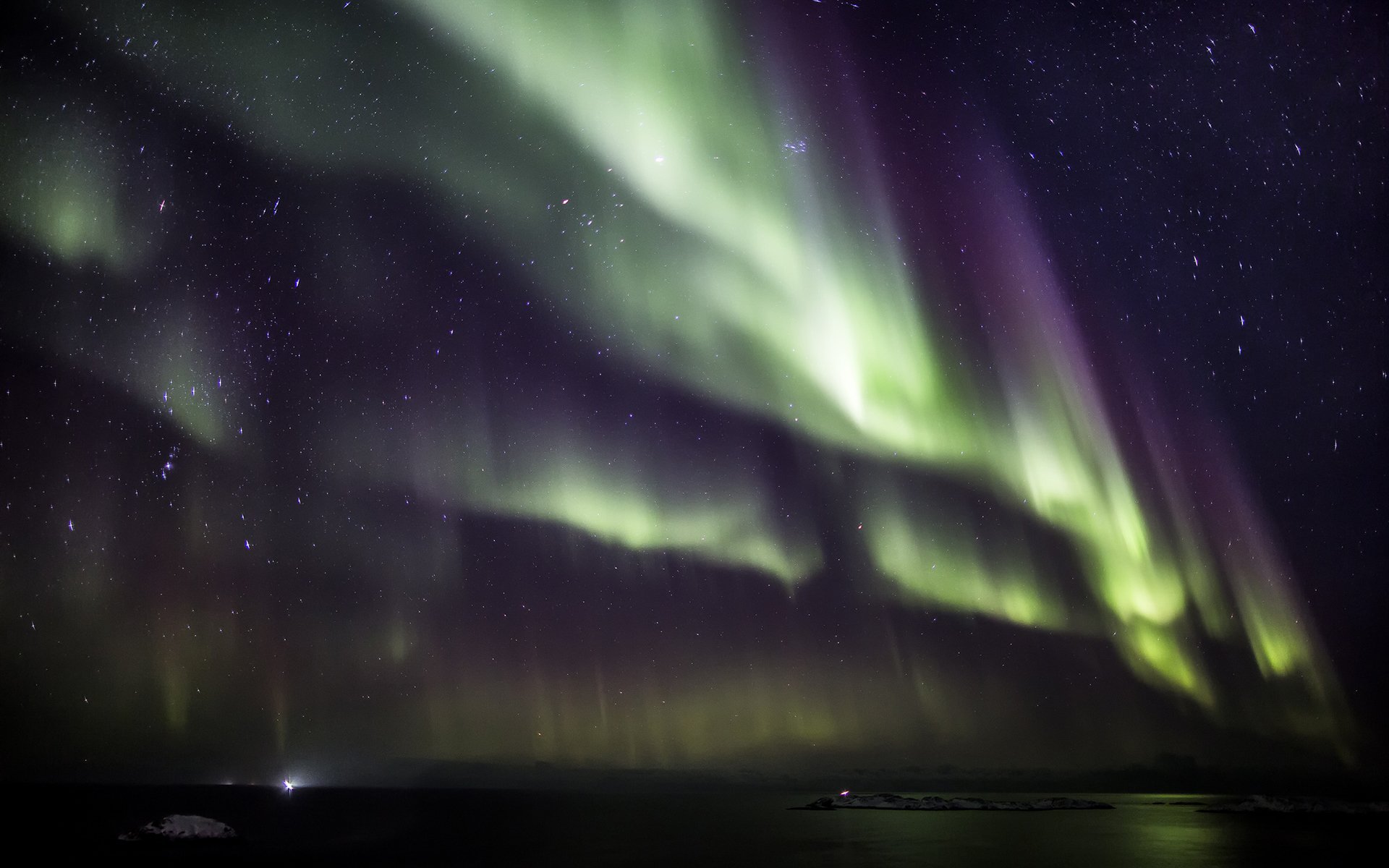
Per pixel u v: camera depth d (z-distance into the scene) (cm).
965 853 2547
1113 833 3262
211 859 2730
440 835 3731
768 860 2414
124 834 3538
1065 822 3981
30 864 2638
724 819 4725
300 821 5003
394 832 3962
